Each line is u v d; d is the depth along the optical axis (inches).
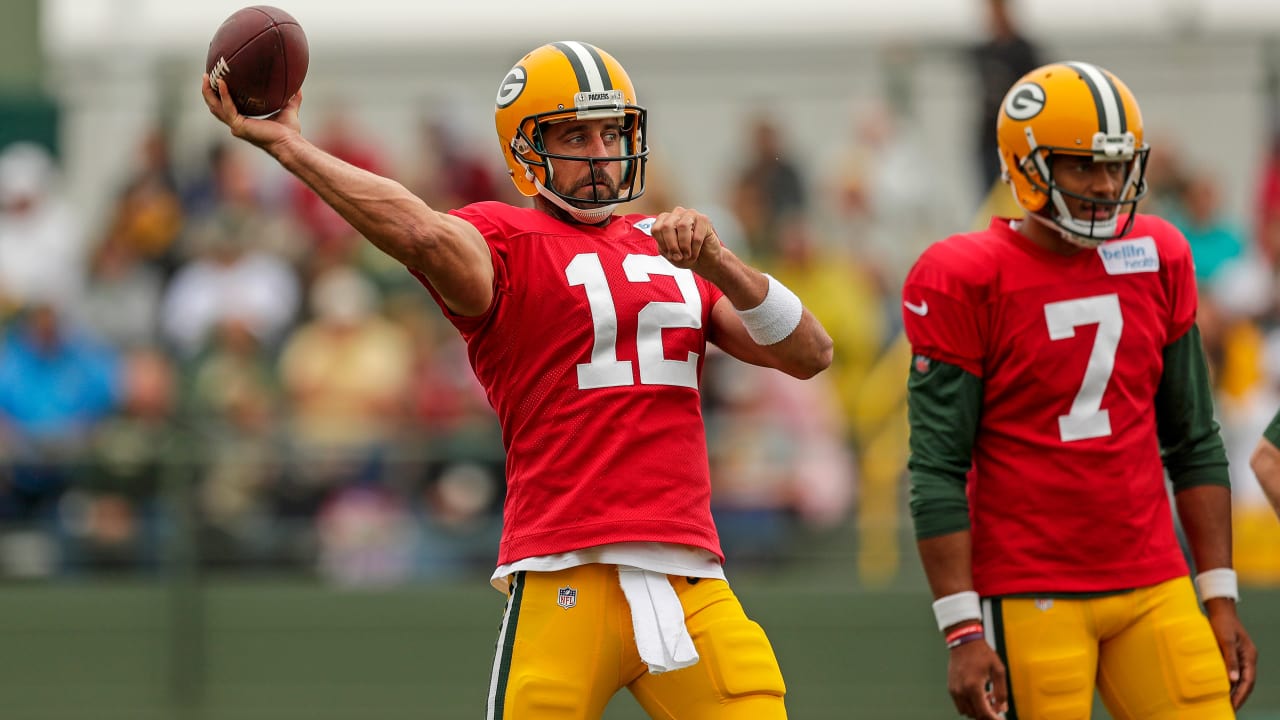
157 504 1203.2
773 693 563.2
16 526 1192.2
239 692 1162.6
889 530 1181.7
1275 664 1109.7
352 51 1435.8
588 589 555.2
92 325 1355.8
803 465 1190.9
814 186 1348.4
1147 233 654.5
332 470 1204.5
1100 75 632.4
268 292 1338.6
